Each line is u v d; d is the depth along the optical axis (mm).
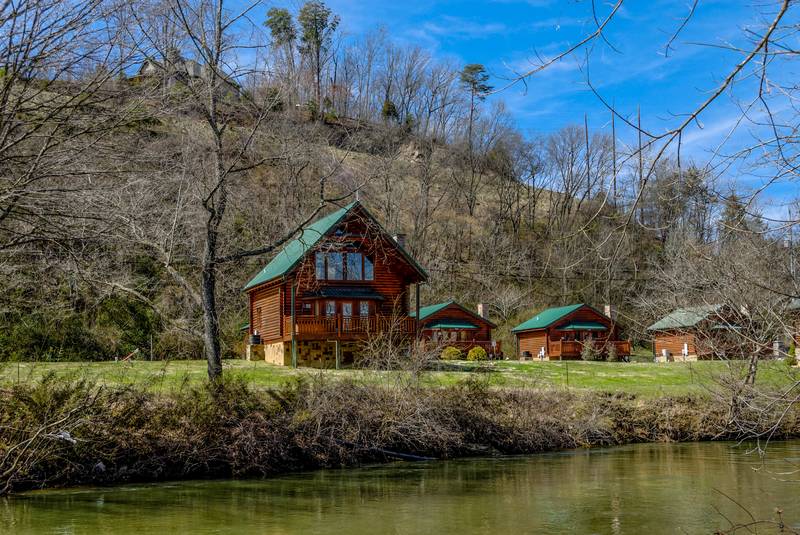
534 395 27578
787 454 23203
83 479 17781
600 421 27172
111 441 18297
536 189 91312
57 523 13617
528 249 77625
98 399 18516
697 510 14719
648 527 13289
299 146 27453
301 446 20875
